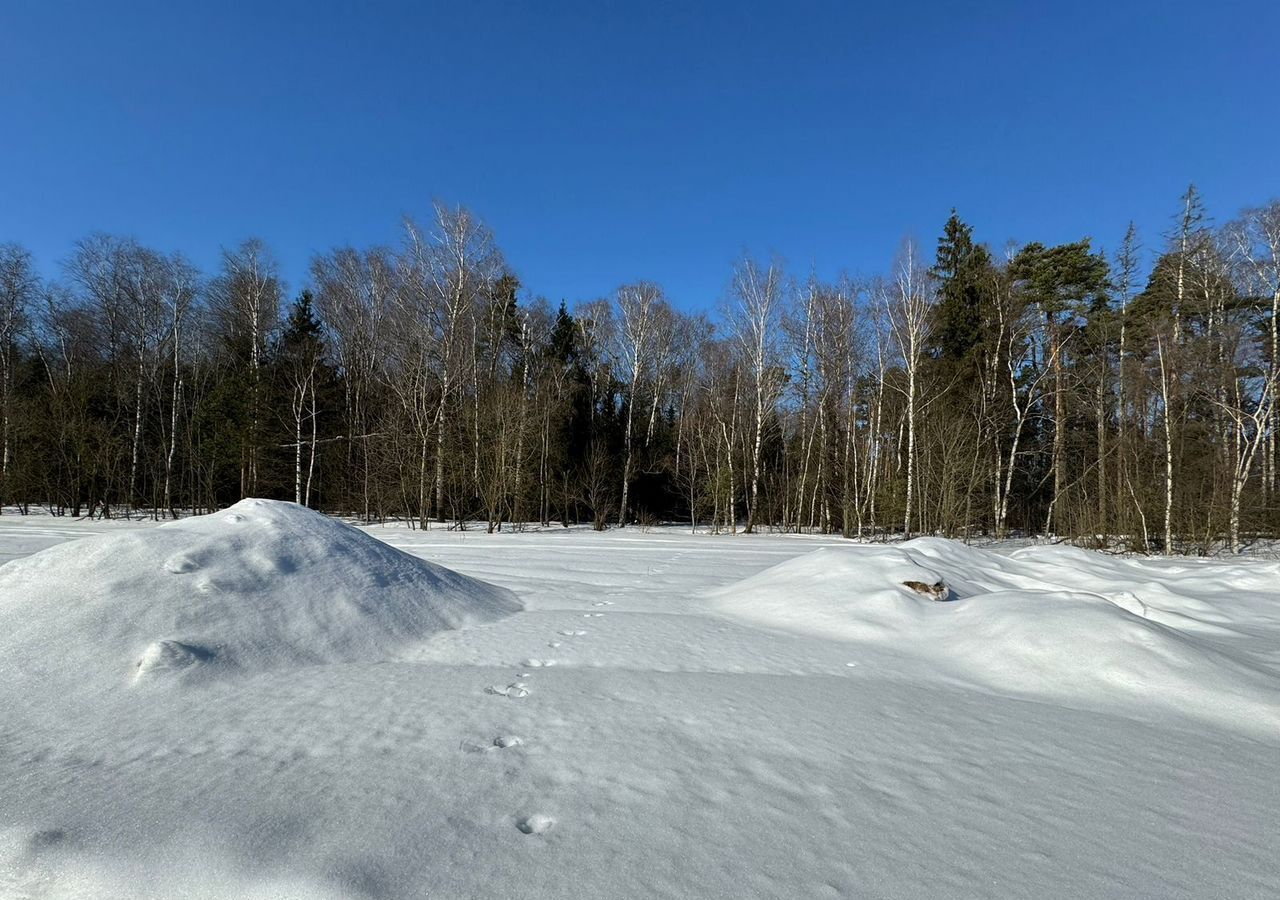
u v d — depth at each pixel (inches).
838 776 134.6
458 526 1093.8
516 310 1413.6
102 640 200.4
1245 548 835.4
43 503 1347.2
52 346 1349.7
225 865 95.8
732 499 1152.8
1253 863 104.3
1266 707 178.9
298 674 207.0
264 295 1253.1
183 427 1344.7
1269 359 863.7
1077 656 213.3
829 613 289.9
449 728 159.5
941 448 1048.8
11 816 111.9
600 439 1365.7
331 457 1261.1
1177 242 1015.6
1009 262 1175.0
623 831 109.6
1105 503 924.6
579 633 270.7
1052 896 93.6
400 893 89.9
